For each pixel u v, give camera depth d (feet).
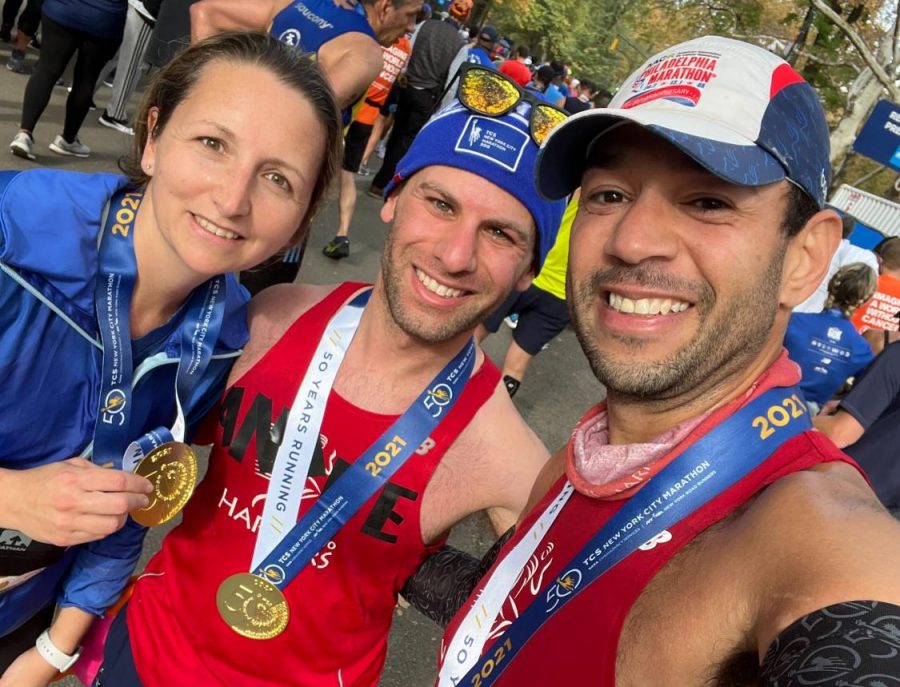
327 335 2.27
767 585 1.06
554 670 1.37
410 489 2.16
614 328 1.44
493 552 2.07
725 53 1.44
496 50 15.61
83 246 1.81
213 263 1.87
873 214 18.25
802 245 1.42
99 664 2.43
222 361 2.25
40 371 1.82
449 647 1.71
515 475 2.22
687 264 1.37
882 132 17.21
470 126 2.18
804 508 1.13
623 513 1.40
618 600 1.33
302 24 3.91
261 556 2.19
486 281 2.21
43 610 2.39
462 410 2.22
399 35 4.45
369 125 8.39
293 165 1.89
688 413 1.43
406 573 2.26
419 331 2.14
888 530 1.05
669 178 1.40
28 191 1.75
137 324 2.03
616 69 68.39
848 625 0.89
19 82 9.62
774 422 1.35
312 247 8.43
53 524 1.73
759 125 1.35
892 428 4.70
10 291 1.71
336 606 2.20
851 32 19.21
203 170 1.79
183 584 2.26
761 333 1.38
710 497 1.33
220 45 1.91
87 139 8.56
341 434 2.19
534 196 2.19
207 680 2.20
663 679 1.20
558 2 61.93
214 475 2.30
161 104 1.97
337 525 2.17
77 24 6.93
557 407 7.72
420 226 2.17
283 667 2.21
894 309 9.34
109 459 2.02
